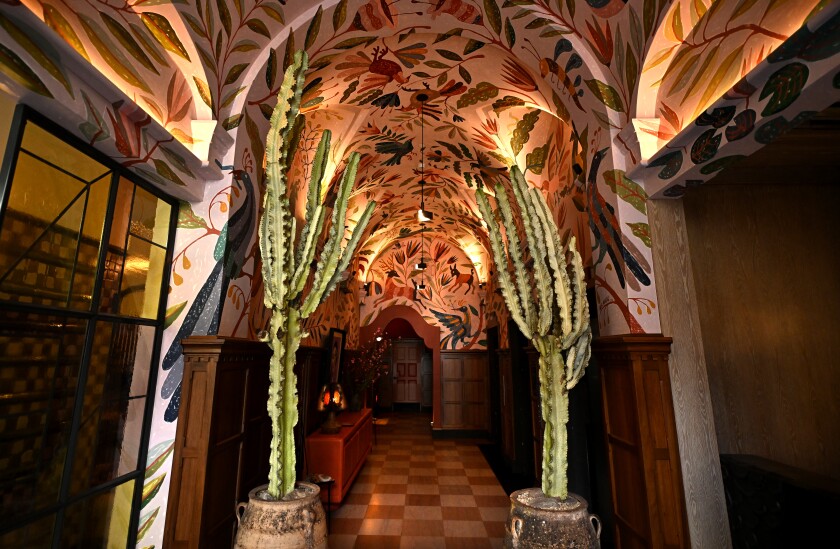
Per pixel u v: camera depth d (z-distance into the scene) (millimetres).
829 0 1111
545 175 3455
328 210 4074
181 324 1854
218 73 1903
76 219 1428
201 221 1941
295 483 1473
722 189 2488
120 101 1402
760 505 1777
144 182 1729
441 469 4988
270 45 2123
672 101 1891
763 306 2328
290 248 1439
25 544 1251
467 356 7102
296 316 1453
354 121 3402
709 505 1792
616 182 2104
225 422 1870
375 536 3143
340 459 3602
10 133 1161
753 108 1437
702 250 2400
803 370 2256
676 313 1975
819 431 2182
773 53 1294
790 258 2396
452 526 3330
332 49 2436
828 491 1506
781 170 2311
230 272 1963
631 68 1996
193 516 1657
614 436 2094
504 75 2826
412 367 10750
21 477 1245
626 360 1958
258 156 2246
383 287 7355
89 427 1491
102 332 1550
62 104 1197
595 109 2268
